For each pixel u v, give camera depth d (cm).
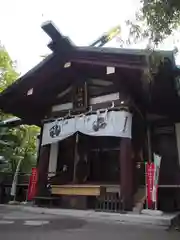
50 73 1026
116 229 548
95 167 1034
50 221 650
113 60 832
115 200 766
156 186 744
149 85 827
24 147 1545
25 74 1045
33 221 649
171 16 430
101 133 852
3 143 1365
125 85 859
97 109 895
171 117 957
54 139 979
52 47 958
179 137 936
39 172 994
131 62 783
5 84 1753
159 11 426
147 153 960
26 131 1559
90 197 884
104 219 680
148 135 980
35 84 1055
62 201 930
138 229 551
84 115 919
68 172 1075
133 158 877
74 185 912
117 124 829
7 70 1778
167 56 647
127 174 762
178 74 742
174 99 907
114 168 1002
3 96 1106
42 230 532
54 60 992
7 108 1166
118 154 1012
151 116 991
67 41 923
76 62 946
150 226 587
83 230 534
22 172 1369
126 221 649
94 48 873
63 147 1145
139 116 941
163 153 950
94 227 569
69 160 1103
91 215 728
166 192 891
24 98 1112
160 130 980
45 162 1003
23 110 1185
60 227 567
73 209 826
